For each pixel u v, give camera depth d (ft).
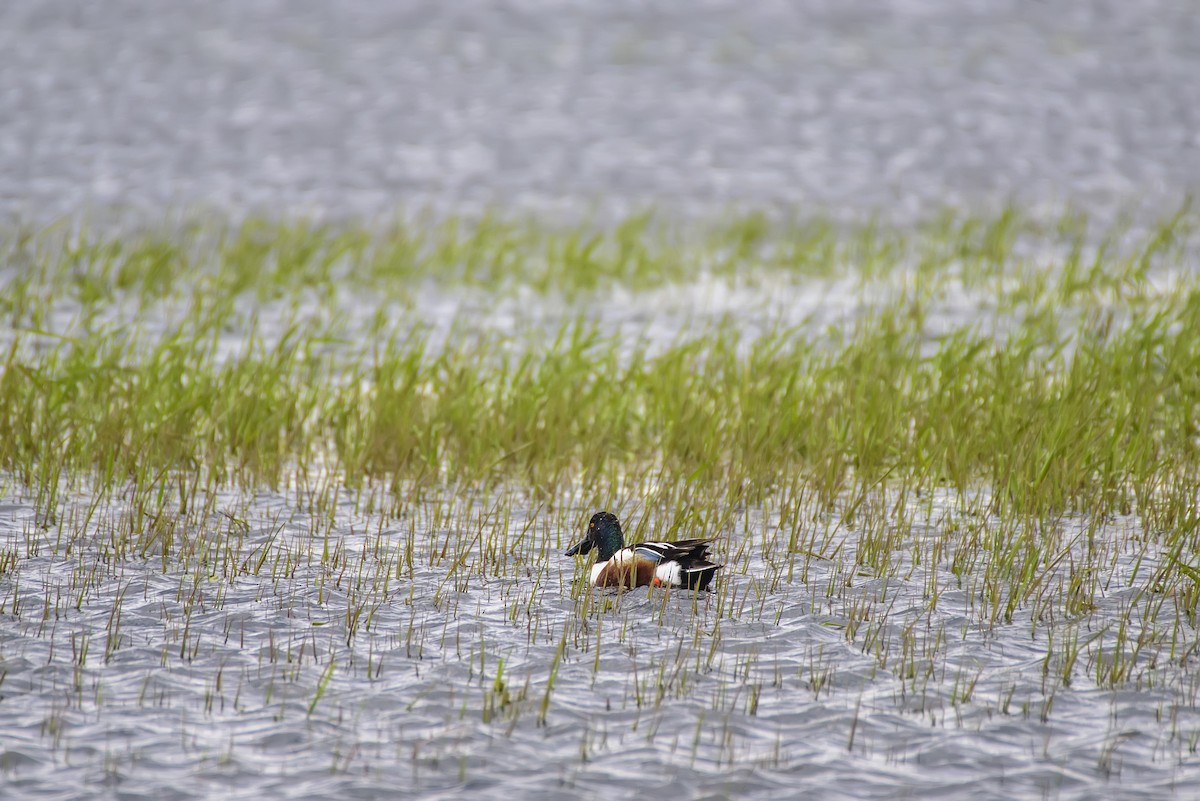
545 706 41.60
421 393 77.71
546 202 170.71
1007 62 270.67
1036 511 62.64
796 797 36.76
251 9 320.50
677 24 314.76
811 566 56.85
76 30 288.30
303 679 44.14
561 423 73.15
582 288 119.55
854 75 262.67
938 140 209.67
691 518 61.41
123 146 196.44
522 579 54.80
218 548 56.70
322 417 75.56
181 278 116.78
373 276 119.96
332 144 205.57
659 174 189.47
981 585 54.29
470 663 45.60
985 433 70.38
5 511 61.67
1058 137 210.38
